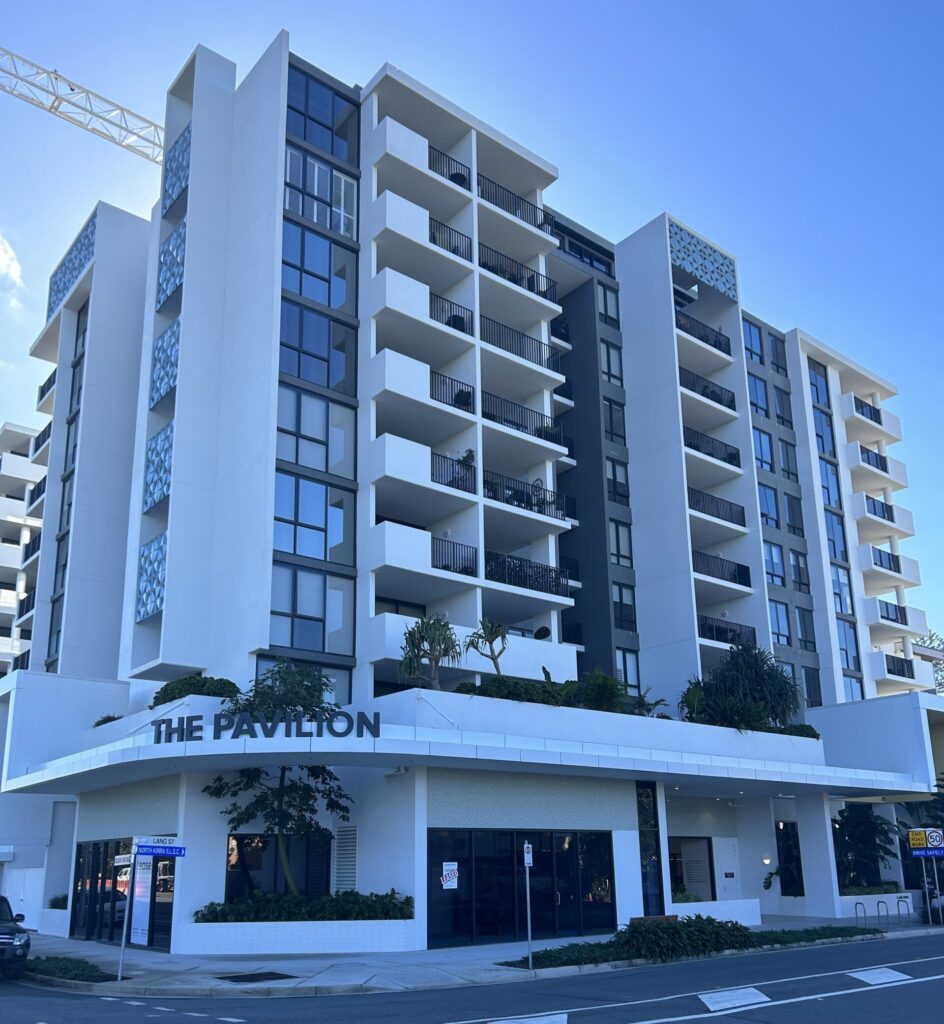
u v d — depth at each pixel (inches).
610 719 1226.6
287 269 1344.7
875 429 2257.6
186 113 1566.2
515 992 691.4
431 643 1161.4
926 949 946.7
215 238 1423.5
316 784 1063.0
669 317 1787.6
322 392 1328.7
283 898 967.0
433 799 1012.5
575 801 1143.6
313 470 1289.4
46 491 1779.0
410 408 1381.6
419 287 1406.3
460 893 1013.2
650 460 1748.3
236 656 1206.3
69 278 1891.0
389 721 1098.1
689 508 1699.1
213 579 1286.9
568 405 1768.0
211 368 1366.9
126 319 1739.7
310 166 1418.6
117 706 1350.9
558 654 1400.1
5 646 2529.5
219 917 946.7
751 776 1207.6
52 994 724.7
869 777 1371.8
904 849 1656.0
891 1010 568.1
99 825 1171.9
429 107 1544.0
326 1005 639.8
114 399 1690.5
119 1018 572.4
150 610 1289.4
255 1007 633.6
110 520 1635.1
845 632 1983.3
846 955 900.0
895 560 2144.4
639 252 1873.8
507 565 1438.2
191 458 1315.2
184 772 998.4
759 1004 597.0
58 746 1299.2
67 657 1544.0
